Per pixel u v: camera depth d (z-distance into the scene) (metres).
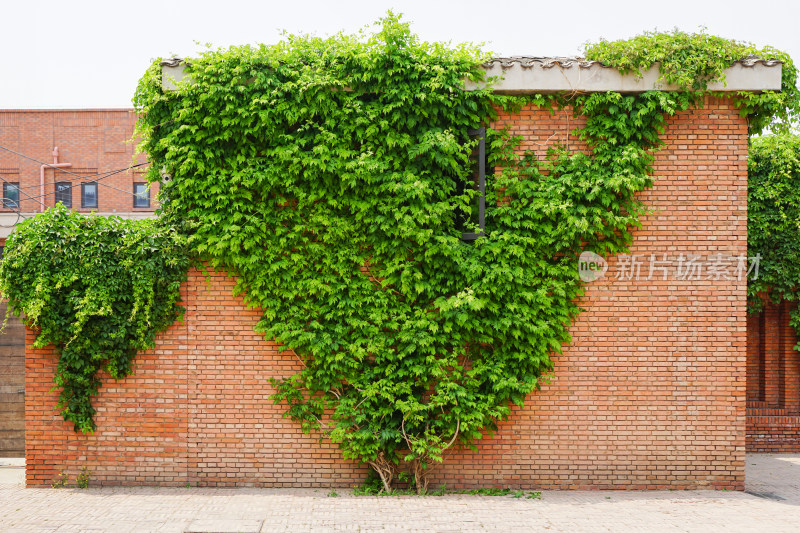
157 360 8.33
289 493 8.02
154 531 6.47
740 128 8.40
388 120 8.12
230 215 8.22
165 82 8.17
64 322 8.09
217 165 8.25
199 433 8.31
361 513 7.16
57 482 8.27
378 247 8.15
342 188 8.05
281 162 8.10
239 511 7.18
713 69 8.15
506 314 8.03
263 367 8.33
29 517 6.91
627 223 8.29
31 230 8.11
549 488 8.30
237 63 8.16
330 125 8.09
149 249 8.11
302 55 8.27
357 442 7.99
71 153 24.61
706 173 8.39
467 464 8.33
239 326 8.34
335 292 8.16
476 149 8.40
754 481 9.05
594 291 8.36
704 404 8.33
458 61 8.27
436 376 8.05
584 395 8.35
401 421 8.06
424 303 8.25
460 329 8.13
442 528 6.64
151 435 8.30
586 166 8.27
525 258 8.12
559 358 8.37
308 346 8.12
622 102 8.19
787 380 11.65
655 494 8.12
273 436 8.32
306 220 8.23
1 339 10.35
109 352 8.14
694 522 6.90
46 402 8.30
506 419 8.34
